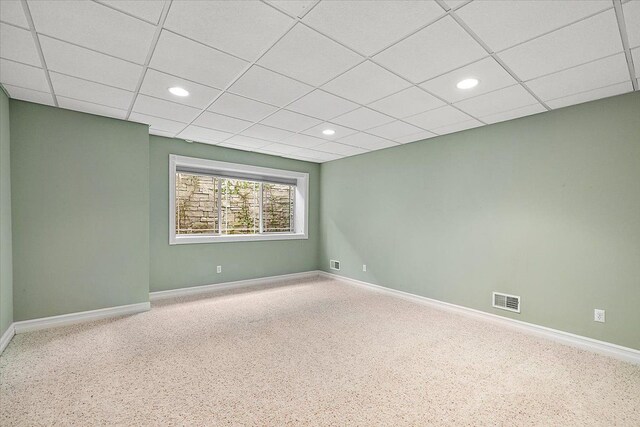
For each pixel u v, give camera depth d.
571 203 2.85
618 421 1.78
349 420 1.76
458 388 2.10
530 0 1.51
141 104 2.95
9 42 1.89
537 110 2.98
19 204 2.90
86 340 2.80
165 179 4.23
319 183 5.96
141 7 1.58
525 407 1.90
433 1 1.52
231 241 4.88
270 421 1.74
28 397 1.93
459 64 2.14
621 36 1.79
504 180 3.33
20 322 2.91
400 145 4.47
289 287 4.97
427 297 4.07
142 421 1.73
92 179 3.28
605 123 2.67
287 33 1.80
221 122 3.49
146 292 3.66
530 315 3.10
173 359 2.46
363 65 2.17
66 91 2.66
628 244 2.55
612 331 2.61
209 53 2.03
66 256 3.14
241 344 2.77
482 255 3.50
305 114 3.19
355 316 3.58
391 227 4.58
